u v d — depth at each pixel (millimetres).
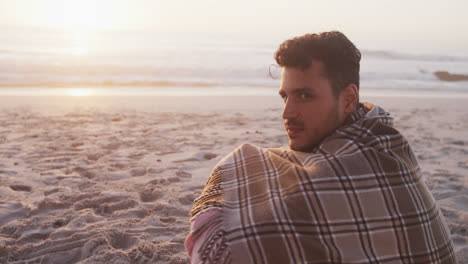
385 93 15359
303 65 1091
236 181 1157
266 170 1139
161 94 13086
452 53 40188
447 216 3611
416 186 1113
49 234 3158
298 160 1130
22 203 3695
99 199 3803
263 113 9453
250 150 1242
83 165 4918
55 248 2914
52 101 10305
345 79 1108
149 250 2867
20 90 12852
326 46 1086
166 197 3904
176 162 5129
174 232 3207
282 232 1001
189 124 7820
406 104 11961
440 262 1114
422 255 1063
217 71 18688
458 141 6629
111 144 6000
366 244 1017
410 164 1143
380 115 1173
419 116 9609
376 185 1052
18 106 9367
